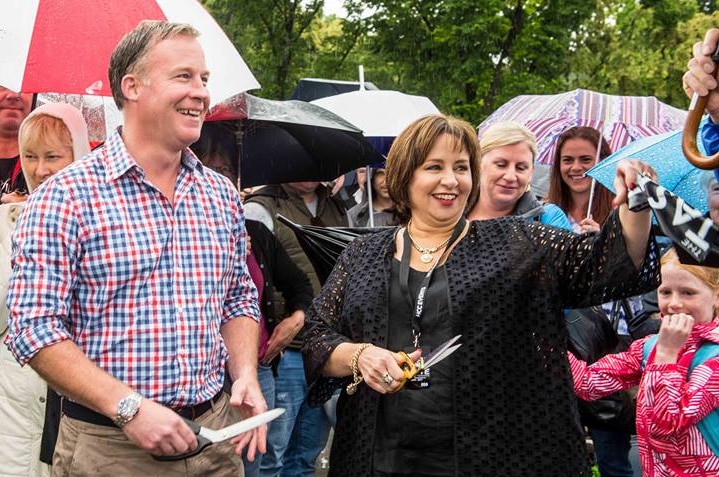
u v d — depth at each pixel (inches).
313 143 211.5
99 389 109.2
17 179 192.4
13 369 154.7
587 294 116.8
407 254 128.4
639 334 177.5
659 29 1097.4
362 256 133.6
